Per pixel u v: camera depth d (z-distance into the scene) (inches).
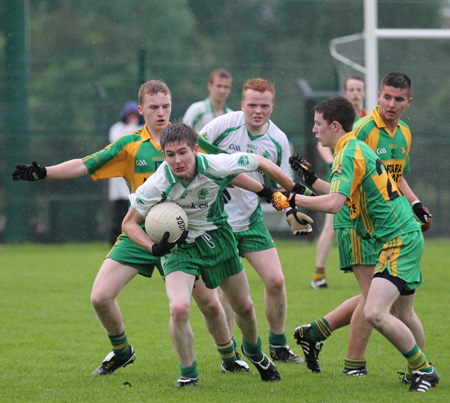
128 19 2336.4
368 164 711.1
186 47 2303.2
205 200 689.6
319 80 2268.7
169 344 932.0
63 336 979.9
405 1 2228.1
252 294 1290.6
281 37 2284.7
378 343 912.3
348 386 702.5
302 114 2213.3
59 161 2105.1
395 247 694.5
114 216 1859.0
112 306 749.9
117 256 761.0
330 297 1238.3
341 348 896.9
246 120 879.1
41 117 2206.0
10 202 2114.9
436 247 2010.3
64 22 2304.4
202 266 705.6
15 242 2122.3
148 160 791.1
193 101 2235.5
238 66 2272.4
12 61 2086.6
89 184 2174.0
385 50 2180.1
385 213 706.2
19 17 2087.8
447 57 2176.4
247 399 649.6
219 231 711.1
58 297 1282.0
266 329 1018.7
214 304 735.7
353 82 1296.8
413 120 2171.5
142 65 2222.0
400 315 725.3
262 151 885.8
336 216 789.2
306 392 676.7
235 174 690.2
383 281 683.4
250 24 2295.8
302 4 2293.3
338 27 2303.2
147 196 678.5
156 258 762.8
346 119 723.4
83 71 2252.7
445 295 1256.2
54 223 2155.5
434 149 2169.0
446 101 2166.6
